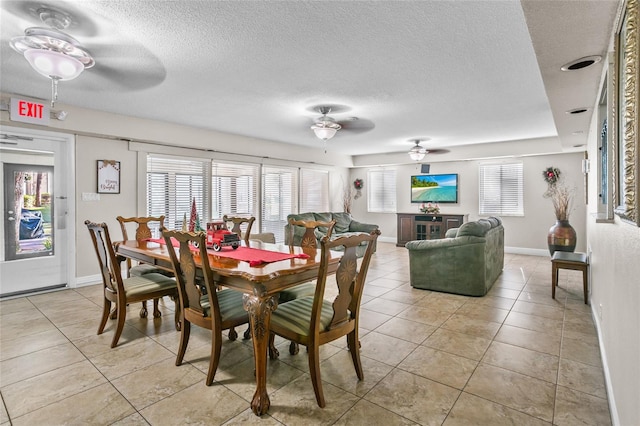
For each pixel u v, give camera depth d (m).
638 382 1.21
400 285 4.48
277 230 7.02
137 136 4.64
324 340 1.94
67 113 4.02
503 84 3.26
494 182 7.11
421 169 8.06
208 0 1.87
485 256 3.94
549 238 5.38
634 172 1.14
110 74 3.00
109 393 2.00
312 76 3.04
